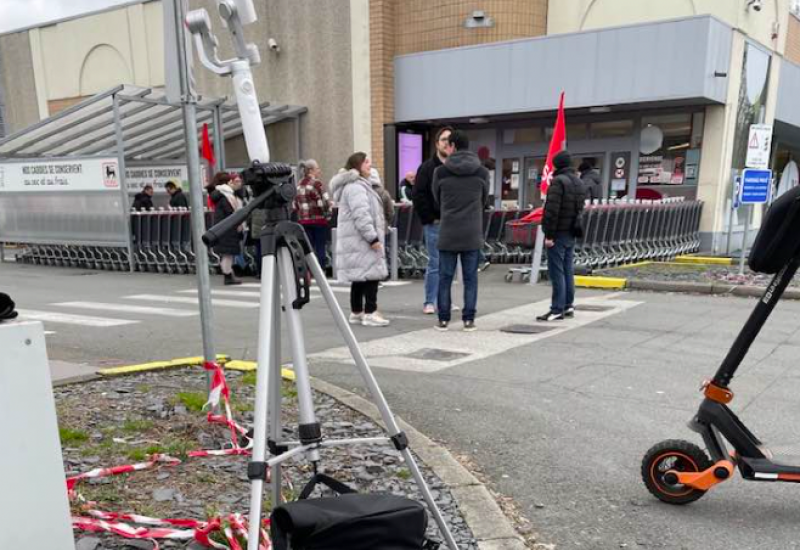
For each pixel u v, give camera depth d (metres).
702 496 3.28
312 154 16.84
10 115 23.88
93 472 3.18
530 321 7.47
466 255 6.89
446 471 3.44
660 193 13.71
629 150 13.94
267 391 2.08
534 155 15.14
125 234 13.44
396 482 3.29
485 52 13.75
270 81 17.23
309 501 2.09
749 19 13.91
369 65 15.30
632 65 12.16
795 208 2.69
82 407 4.32
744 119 13.58
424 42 15.08
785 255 2.78
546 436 4.05
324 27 16.00
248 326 7.52
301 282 2.18
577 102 12.86
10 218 15.28
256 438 2.01
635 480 3.46
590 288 9.91
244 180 2.25
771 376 5.22
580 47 12.64
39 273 13.68
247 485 3.21
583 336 6.68
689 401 4.66
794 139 20.03
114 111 12.93
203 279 3.87
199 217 3.79
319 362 5.78
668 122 13.38
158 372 5.34
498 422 4.29
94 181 13.61
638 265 11.61
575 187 7.12
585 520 3.05
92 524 2.64
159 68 19.62
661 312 7.87
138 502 3.00
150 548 2.61
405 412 4.48
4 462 1.91
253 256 12.27
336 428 4.05
